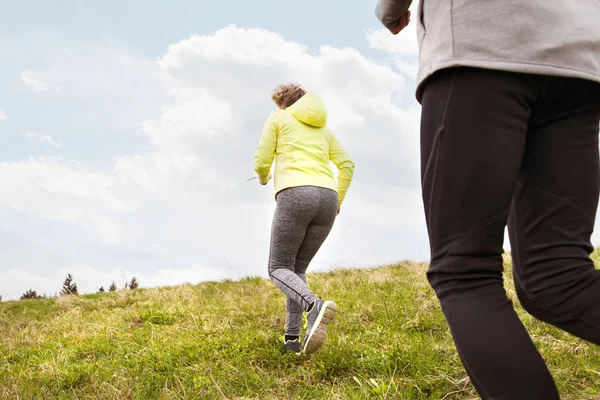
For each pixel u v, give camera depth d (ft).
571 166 4.04
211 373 10.19
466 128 3.68
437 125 3.83
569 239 3.96
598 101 4.03
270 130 12.14
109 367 11.51
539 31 3.61
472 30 3.72
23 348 15.30
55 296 38.75
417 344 10.47
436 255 3.90
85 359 12.84
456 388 8.21
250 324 15.56
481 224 3.71
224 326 15.35
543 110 4.02
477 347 3.49
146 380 10.21
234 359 11.41
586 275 3.79
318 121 12.22
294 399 8.75
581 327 3.79
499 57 3.60
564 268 3.87
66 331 18.81
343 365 10.08
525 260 4.12
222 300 22.75
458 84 3.75
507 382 3.40
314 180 11.78
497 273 3.80
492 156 3.64
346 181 12.75
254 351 11.93
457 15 3.81
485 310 3.59
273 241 11.86
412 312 14.34
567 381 7.67
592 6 3.93
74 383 10.58
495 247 3.77
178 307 20.34
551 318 4.00
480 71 3.67
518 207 4.23
